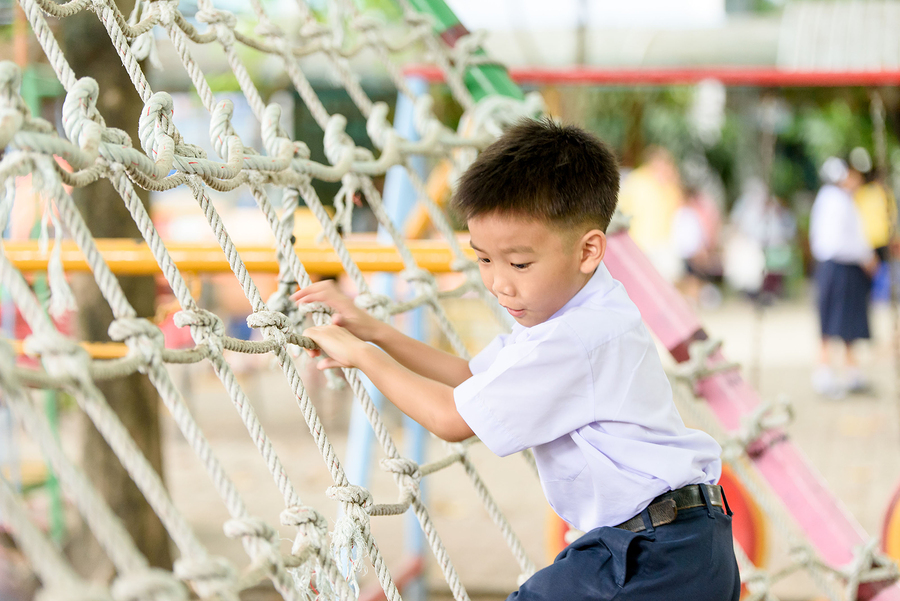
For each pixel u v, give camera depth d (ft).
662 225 40.14
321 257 6.95
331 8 7.54
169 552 10.93
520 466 17.03
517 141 4.96
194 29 5.74
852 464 16.40
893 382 24.16
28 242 7.09
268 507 13.89
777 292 41.16
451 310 25.76
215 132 4.97
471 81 8.36
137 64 4.76
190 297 4.29
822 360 22.94
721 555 4.94
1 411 11.82
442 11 8.65
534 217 4.76
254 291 4.85
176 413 3.69
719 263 42.78
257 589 10.63
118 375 3.49
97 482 10.40
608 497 4.90
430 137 7.38
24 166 3.34
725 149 49.49
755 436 7.13
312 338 5.41
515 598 4.91
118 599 2.80
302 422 20.11
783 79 11.46
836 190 23.09
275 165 5.37
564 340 4.85
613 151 5.31
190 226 25.17
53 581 2.64
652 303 7.47
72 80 3.97
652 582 4.72
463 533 13.29
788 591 11.14
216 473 3.68
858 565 6.82
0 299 11.60
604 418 4.88
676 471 4.89
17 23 12.30
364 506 4.87
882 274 35.86
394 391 5.18
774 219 41.22
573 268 4.97
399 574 10.62
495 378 4.90
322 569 4.32
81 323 10.22
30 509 12.49
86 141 3.75
